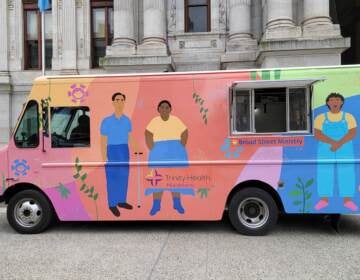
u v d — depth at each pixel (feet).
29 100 26.84
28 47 66.49
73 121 26.55
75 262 20.84
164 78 26.02
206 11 60.23
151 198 26.07
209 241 24.41
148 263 20.48
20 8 65.67
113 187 26.25
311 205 25.13
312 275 18.70
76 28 63.82
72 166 26.45
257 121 25.45
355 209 24.93
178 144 25.89
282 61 47.78
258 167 25.43
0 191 26.91
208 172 25.71
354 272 19.07
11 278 18.81
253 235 25.59
